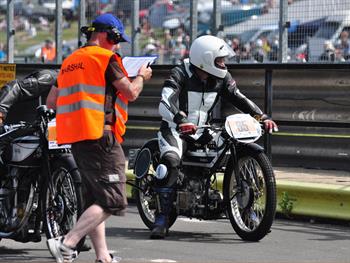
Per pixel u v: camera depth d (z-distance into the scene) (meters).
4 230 21.25
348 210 26.03
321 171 31.97
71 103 18.02
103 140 17.88
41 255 21.33
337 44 32.62
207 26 48.50
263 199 23.52
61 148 20.27
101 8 39.56
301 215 27.11
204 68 23.56
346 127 29.62
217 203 23.70
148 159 24.69
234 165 23.17
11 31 43.91
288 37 33.62
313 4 33.03
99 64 17.94
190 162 23.86
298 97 32.88
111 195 17.92
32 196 20.95
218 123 33.34
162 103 23.67
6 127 21.36
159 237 23.80
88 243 22.56
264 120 24.12
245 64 32.16
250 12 34.81
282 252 21.73
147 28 38.25
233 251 21.83
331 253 21.72
